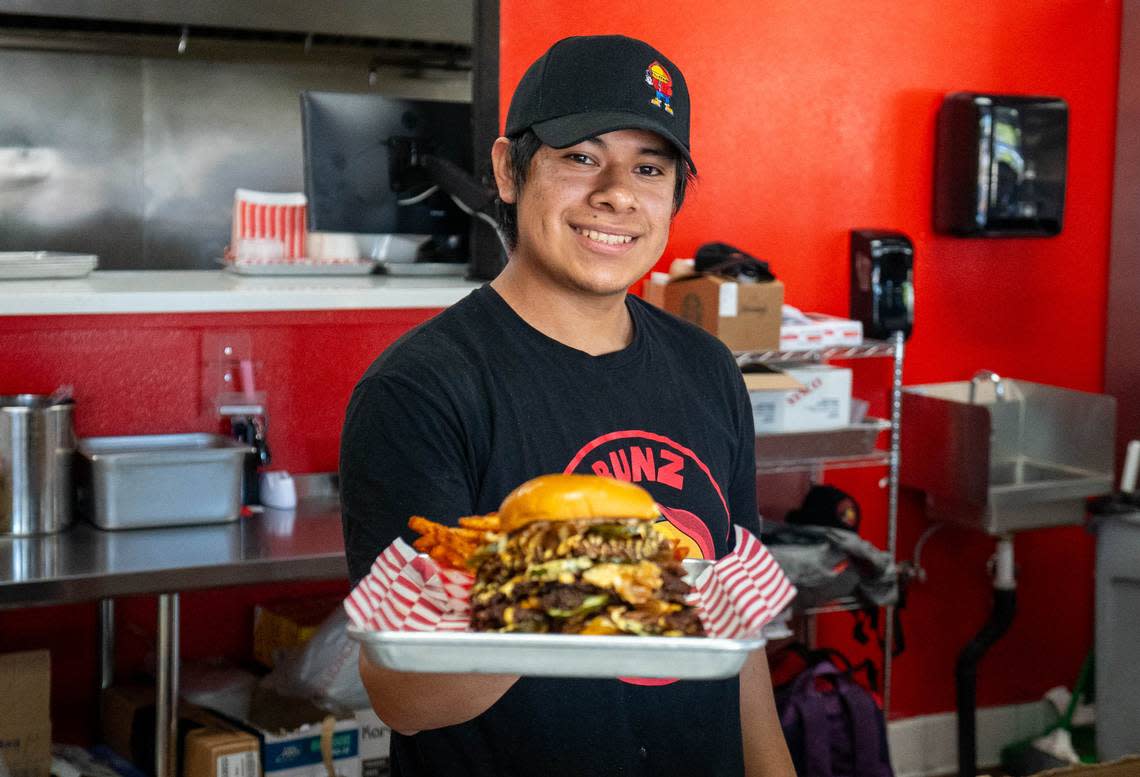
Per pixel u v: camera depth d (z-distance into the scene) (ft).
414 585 3.07
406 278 10.71
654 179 4.27
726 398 4.77
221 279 10.30
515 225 4.50
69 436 9.17
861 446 10.89
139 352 10.05
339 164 10.34
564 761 4.13
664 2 10.92
